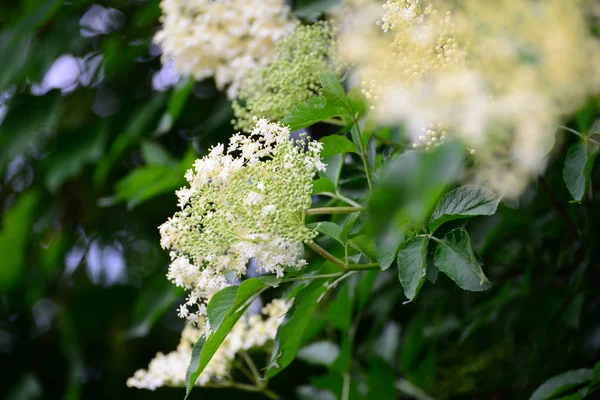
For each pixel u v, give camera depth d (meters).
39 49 1.85
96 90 1.95
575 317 1.39
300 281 1.25
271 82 1.34
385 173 1.23
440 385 1.57
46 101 1.88
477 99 1.02
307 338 1.50
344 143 1.27
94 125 1.84
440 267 1.20
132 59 1.83
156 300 1.60
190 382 1.20
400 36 1.19
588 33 1.05
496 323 1.49
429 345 1.58
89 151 1.79
